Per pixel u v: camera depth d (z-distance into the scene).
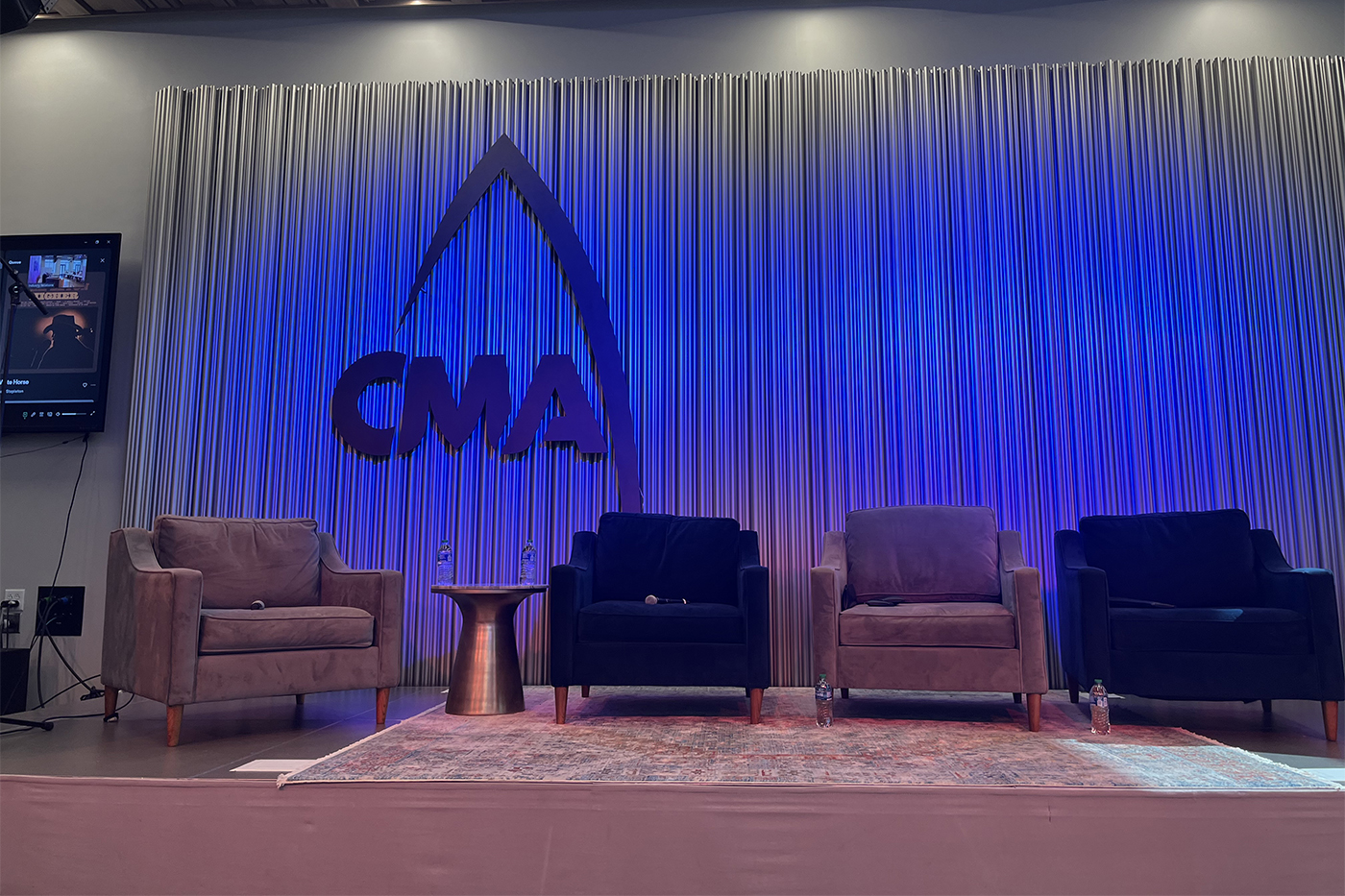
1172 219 4.39
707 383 4.43
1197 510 4.14
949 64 4.65
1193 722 3.38
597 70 4.76
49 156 4.85
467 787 2.25
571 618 3.34
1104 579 3.29
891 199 4.50
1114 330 4.34
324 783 2.26
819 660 3.32
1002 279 4.41
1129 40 4.60
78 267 4.60
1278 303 4.29
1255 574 3.57
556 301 4.54
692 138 4.61
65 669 4.44
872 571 3.83
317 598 3.77
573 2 4.81
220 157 4.71
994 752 2.73
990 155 4.50
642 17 4.78
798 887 2.15
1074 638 3.54
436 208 4.64
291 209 4.66
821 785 2.21
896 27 4.69
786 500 4.33
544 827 2.22
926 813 2.18
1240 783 2.26
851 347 4.41
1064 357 4.34
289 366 4.55
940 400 4.34
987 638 3.22
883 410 4.36
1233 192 4.39
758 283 4.48
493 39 4.81
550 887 2.19
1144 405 4.29
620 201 4.59
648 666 3.31
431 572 4.41
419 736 3.02
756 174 4.56
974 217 4.46
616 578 3.86
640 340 4.48
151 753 2.80
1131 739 2.97
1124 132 4.47
